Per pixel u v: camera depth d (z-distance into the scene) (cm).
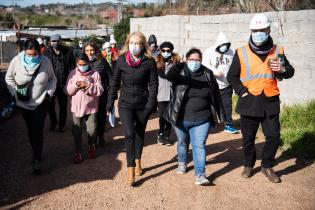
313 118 862
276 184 592
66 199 539
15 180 602
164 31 1455
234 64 592
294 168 654
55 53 844
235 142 807
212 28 1234
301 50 943
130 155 577
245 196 553
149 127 934
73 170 645
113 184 589
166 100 750
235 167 663
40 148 625
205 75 575
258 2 1622
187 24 1334
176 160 695
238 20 1140
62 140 821
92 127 689
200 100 575
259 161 687
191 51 568
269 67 570
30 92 607
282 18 974
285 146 754
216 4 1959
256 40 563
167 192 564
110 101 595
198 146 580
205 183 579
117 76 585
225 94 857
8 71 609
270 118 587
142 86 583
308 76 934
